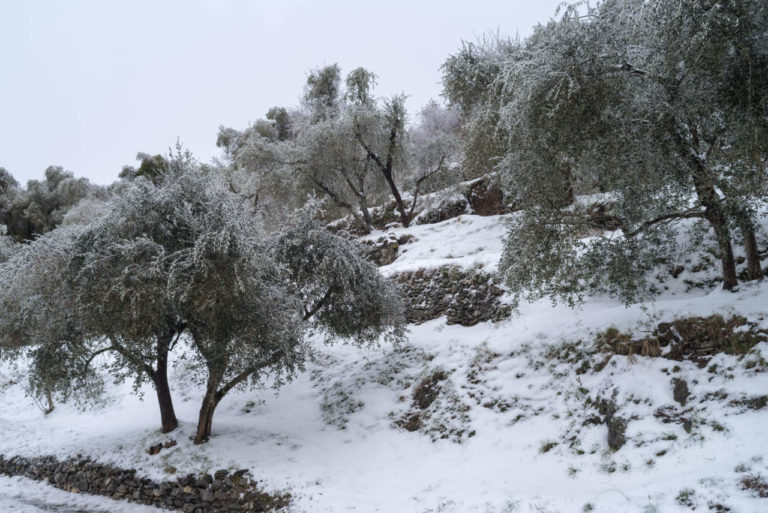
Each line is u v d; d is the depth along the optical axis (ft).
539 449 26.00
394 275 49.42
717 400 21.27
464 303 42.83
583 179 28.53
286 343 31.81
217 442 33.81
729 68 22.43
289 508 26.76
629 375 25.71
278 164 67.97
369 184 70.54
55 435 43.86
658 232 28.91
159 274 28.30
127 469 33.01
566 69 23.85
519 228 29.76
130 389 49.70
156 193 32.30
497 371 33.17
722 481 16.37
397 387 38.32
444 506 23.22
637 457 21.26
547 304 37.65
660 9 22.13
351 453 32.68
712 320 24.72
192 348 35.60
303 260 36.68
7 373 58.95
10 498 34.78
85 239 31.81
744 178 22.77
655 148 24.72
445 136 67.36
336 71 98.32
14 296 32.37
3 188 134.92
